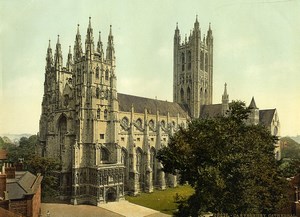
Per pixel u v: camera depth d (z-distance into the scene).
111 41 114.00
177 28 173.88
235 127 55.56
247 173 47.53
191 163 54.06
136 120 127.19
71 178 104.81
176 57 172.75
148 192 115.88
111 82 111.94
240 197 48.59
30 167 95.19
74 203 97.94
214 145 53.38
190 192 114.81
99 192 97.81
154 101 145.12
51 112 119.62
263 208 53.09
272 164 58.59
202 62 168.75
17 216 46.84
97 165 102.00
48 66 125.62
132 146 114.94
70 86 113.50
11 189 56.56
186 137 59.12
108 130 110.62
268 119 146.88
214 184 47.59
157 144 128.12
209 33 174.38
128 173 114.56
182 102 169.75
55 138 115.88
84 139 104.62
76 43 111.56
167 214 84.06
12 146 181.62
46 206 93.81
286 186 57.38
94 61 107.44
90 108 105.56
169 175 127.25
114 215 84.00
